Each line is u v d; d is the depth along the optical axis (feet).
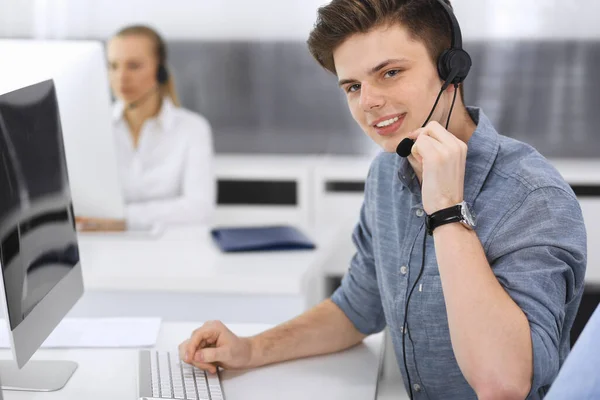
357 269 6.40
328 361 6.18
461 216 4.95
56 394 5.52
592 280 12.81
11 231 4.96
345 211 13.20
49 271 5.65
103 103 8.21
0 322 6.75
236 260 8.73
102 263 8.63
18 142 5.25
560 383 4.10
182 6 13.98
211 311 8.45
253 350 6.01
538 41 13.24
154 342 6.48
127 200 11.89
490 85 13.48
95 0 14.05
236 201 13.51
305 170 13.24
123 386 5.66
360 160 13.91
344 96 13.94
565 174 12.74
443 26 5.09
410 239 5.57
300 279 8.13
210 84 14.20
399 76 5.05
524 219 4.97
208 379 5.70
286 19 13.87
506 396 4.60
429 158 4.96
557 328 4.82
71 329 6.77
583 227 4.99
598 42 13.07
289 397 5.50
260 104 14.17
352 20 4.98
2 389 5.57
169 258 8.83
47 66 7.73
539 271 4.80
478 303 4.72
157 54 11.79
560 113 13.38
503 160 5.23
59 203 5.96
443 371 5.50
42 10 14.14
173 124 11.93
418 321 5.49
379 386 5.99
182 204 11.44
